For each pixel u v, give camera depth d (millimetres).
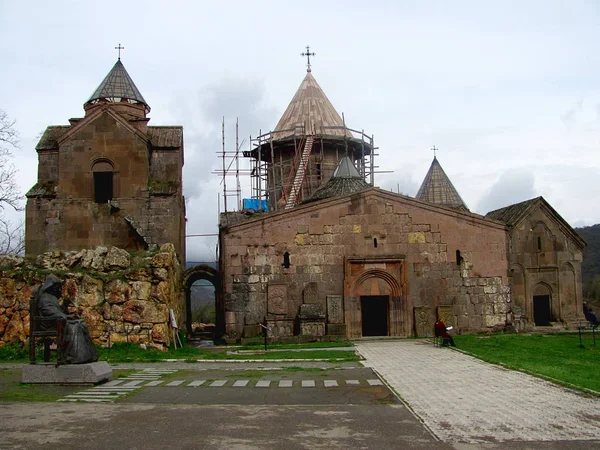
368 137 51469
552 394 15070
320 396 15172
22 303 26484
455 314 35281
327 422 12289
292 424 12156
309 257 34594
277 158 51688
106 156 35812
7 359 24422
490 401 14242
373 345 30031
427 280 35312
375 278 35094
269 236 34469
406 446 10547
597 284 70000
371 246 35094
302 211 34844
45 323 17250
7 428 11922
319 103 52656
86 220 35406
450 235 35719
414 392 15539
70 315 17703
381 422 12250
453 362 21797
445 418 12539
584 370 19625
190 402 14492
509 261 37594
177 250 35594
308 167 49312
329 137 49406
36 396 15234
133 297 26938
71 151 35781
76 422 12391
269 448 10508
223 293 33906
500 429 11617
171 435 11359
